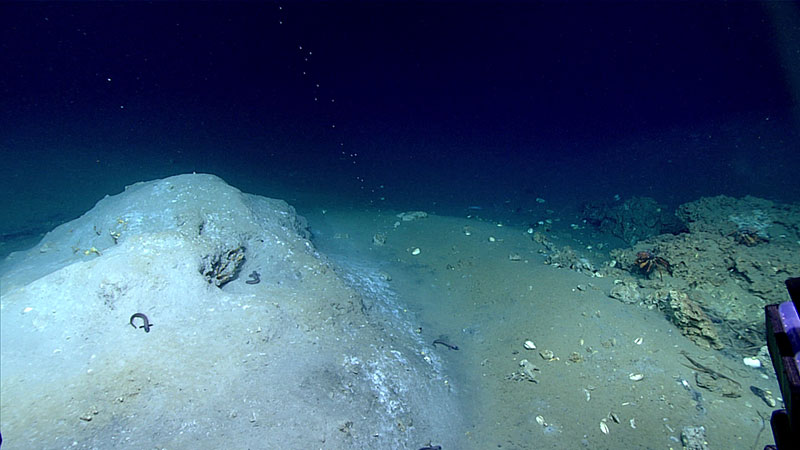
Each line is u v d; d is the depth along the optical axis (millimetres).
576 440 4883
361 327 6012
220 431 3754
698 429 4715
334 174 19656
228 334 4727
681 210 11406
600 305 7188
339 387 4664
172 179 7566
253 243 6789
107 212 7207
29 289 4805
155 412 3805
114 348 4312
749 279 7254
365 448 4133
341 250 9820
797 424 958
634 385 5555
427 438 4789
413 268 9203
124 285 4766
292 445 3775
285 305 5461
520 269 8727
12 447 3328
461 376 6105
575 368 5973
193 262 5273
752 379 5645
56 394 3830
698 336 6379
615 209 13133
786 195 13711
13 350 4246
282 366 4605
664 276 8031
